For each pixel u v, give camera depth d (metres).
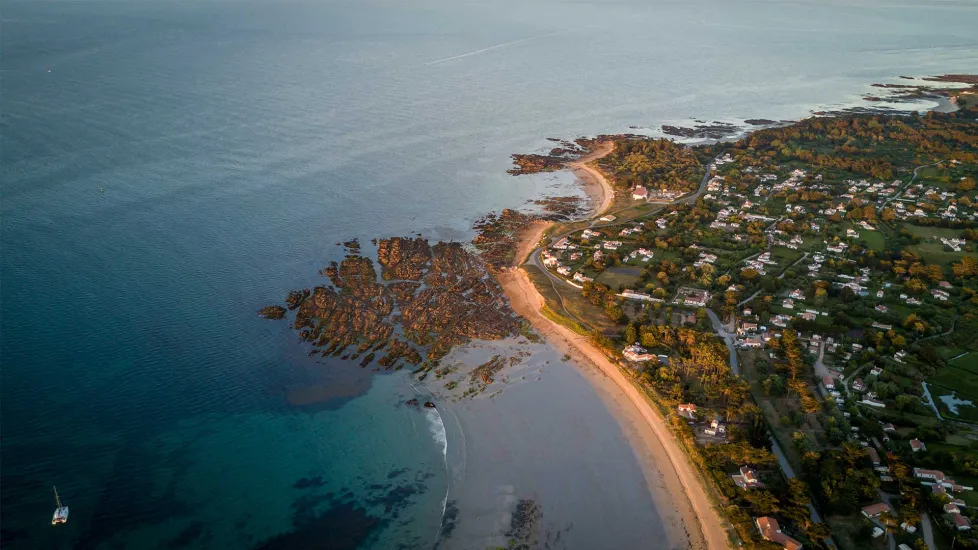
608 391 178.38
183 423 158.38
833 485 138.88
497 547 130.62
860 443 152.12
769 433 157.75
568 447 157.75
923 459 145.75
